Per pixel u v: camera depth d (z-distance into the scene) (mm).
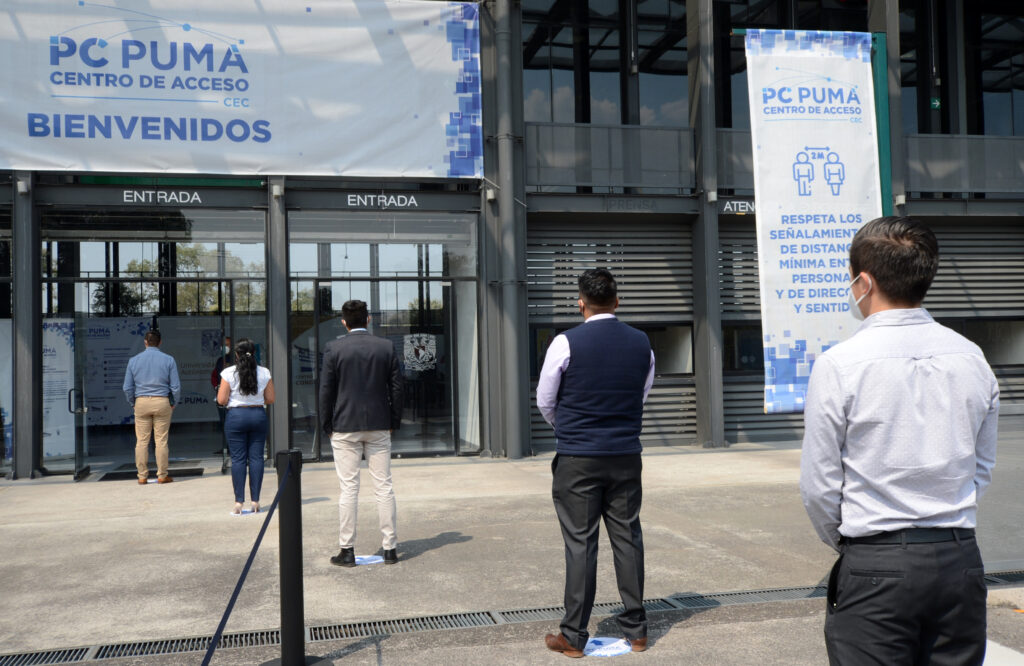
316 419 10555
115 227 10164
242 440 7191
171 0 9953
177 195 10180
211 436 10602
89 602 4602
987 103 13305
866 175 9742
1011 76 13375
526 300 11039
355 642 3922
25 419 9539
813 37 9672
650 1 12078
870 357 1927
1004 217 12297
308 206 10523
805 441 2002
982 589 1891
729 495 7715
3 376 9875
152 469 9984
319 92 10383
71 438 10078
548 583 4879
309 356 10586
